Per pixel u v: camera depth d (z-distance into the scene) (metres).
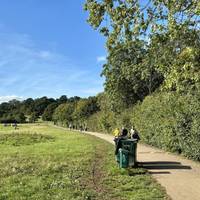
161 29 14.27
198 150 23.27
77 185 16.34
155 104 34.53
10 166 23.05
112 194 14.48
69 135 66.12
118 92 69.62
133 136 26.00
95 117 89.56
